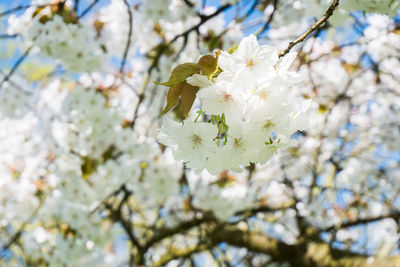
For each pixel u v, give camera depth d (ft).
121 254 23.25
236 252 21.27
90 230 15.43
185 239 18.93
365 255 13.75
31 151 17.06
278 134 4.26
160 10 14.01
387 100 19.26
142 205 19.89
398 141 19.21
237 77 3.96
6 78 12.63
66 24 11.60
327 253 14.52
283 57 4.12
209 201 16.74
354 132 19.31
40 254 16.34
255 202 18.56
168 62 14.92
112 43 14.94
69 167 14.23
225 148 4.27
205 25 14.24
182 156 4.43
